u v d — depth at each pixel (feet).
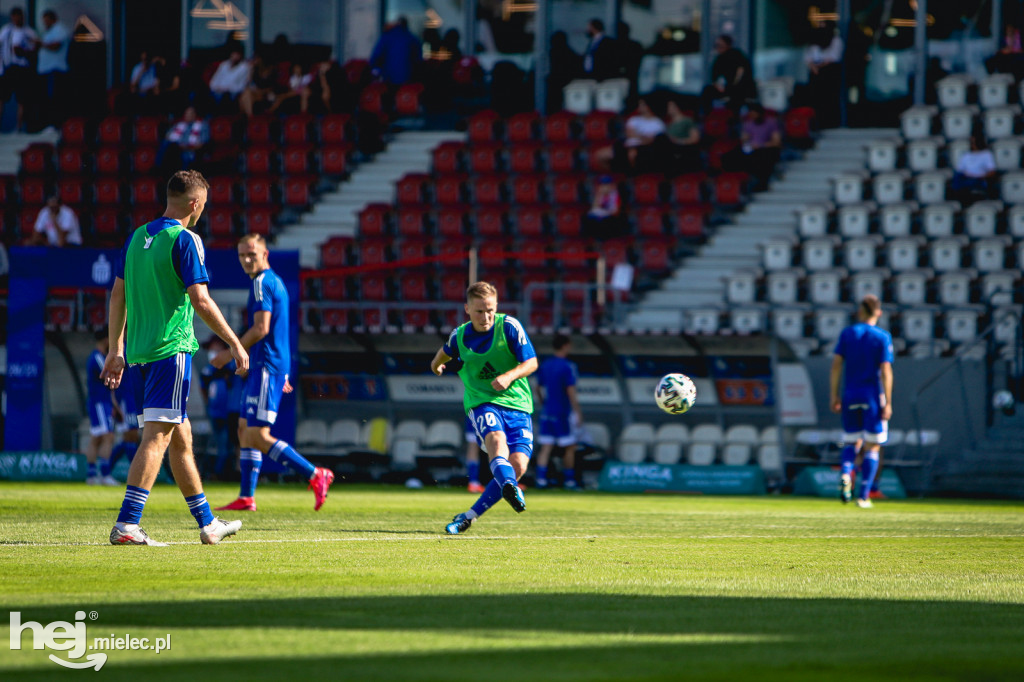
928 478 201.46
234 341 75.51
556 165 291.17
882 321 237.04
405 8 335.06
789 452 211.82
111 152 310.04
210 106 318.45
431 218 279.08
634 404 219.20
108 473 184.24
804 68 311.68
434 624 46.42
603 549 81.10
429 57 334.03
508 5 325.62
